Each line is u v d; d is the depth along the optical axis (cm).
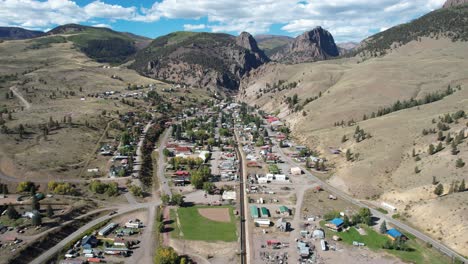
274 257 13200
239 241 14325
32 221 14362
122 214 16275
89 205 16775
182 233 14800
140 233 14762
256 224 15575
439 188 16062
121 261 12838
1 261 11975
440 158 18200
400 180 18262
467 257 12888
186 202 17812
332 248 13850
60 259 12875
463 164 16962
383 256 13350
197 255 13388
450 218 14512
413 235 14588
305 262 12938
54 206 16362
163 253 12356
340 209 17112
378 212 16725
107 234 14588
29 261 12462
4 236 13550
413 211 16075
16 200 16662
